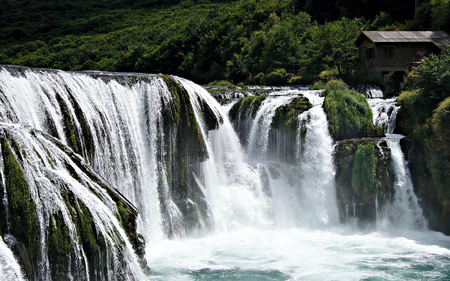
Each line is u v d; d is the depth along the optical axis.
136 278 13.21
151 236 18.53
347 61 39.66
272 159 24.38
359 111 22.92
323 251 17.64
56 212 11.36
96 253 11.77
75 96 16.86
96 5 172.38
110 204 13.23
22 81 15.39
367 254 17.20
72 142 15.88
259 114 25.16
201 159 20.88
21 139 11.73
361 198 20.62
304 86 40.19
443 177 19.45
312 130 22.58
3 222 10.51
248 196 21.75
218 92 31.19
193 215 19.91
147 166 19.33
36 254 10.76
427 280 14.55
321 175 22.03
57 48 115.88
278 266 15.84
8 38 131.12
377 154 20.64
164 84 20.30
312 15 69.12
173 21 123.50
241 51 64.62
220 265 15.91
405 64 36.28
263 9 77.56
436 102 21.97
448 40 36.09
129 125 19.03
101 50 106.25
